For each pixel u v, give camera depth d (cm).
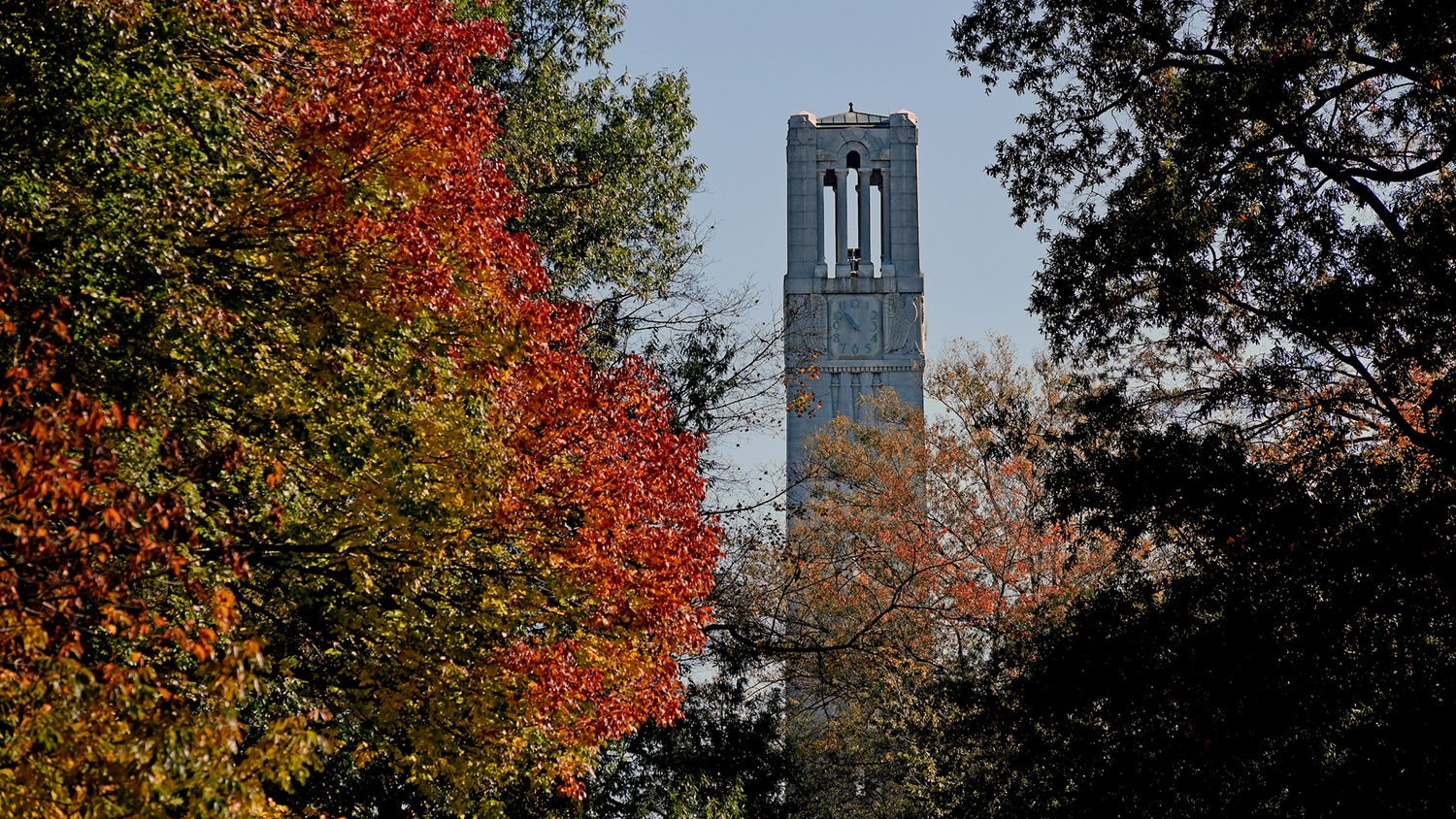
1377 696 3684
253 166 2605
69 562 1791
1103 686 4025
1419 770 3397
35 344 1858
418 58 2944
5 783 1639
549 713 3155
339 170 2658
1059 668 4125
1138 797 3981
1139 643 4000
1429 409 3656
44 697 1667
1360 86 4419
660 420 3666
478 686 3080
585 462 3253
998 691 5362
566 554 3191
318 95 2714
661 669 3397
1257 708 3619
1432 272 3678
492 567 3275
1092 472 4409
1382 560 3525
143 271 2230
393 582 3092
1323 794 3522
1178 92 4538
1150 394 4666
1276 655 3647
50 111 2120
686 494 3588
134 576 1823
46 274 2125
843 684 7400
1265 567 3775
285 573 3031
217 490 2442
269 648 3025
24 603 1723
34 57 2103
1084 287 4631
